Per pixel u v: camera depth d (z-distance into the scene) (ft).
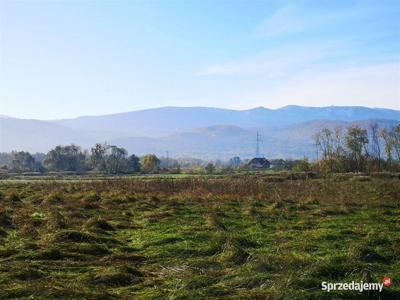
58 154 311.47
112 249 35.81
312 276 26.43
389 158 165.99
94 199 69.15
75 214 51.98
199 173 209.77
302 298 23.49
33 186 100.01
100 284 26.40
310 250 34.47
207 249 34.42
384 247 34.55
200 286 26.04
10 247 34.63
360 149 170.09
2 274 26.86
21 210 54.90
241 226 46.62
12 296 23.44
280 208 59.57
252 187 84.53
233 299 23.57
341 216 52.85
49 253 31.94
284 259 29.43
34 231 40.63
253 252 33.35
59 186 96.84
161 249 35.42
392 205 61.67
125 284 26.94
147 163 274.36
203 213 55.57
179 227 45.14
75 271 29.09
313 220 50.06
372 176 127.54
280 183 97.91
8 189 90.68
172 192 82.84
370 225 45.75
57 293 23.80
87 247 34.27
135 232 43.93
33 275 27.25
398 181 106.01
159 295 24.53
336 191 79.97
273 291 24.38
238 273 27.84
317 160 180.04
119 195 74.59
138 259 32.91
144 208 61.00
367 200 68.13
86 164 313.53
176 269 30.30
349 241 37.65
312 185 89.56
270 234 41.65
